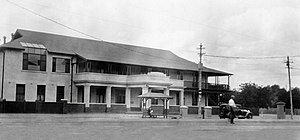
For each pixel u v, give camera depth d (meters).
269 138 16.45
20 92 52.31
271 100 105.56
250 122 33.19
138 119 33.97
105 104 56.34
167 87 60.00
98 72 58.12
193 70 68.12
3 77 51.09
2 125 21.27
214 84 72.50
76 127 20.66
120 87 59.16
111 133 17.14
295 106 100.00
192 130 20.52
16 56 51.94
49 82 54.47
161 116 45.94
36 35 57.59
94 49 61.47
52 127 20.23
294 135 18.47
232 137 16.61
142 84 56.62
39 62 53.88
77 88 56.97
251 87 99.19
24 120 27.95
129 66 61.50
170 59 71.00
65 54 55.75
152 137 15.70
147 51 70.88
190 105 69.50
